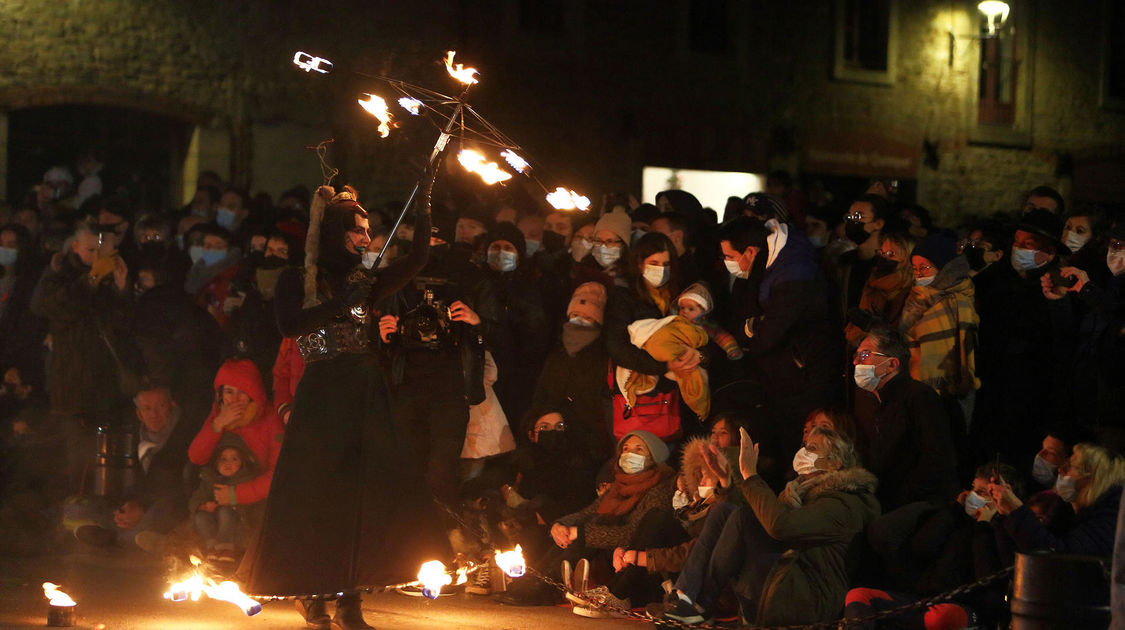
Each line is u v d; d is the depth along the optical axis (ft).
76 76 57.21
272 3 59.98
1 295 42.83
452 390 28.78
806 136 73.61
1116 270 25.45
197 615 24.94
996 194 79.82
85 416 37.14
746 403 28.86
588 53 66.90
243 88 59.72
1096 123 83.05
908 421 24.98
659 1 69.31
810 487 24.40
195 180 59.21
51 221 47.88
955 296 27.12
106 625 23.77
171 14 58.59
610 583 26.96
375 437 23.07
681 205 34.76
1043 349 27.94
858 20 75.31
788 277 28.55
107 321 37.17
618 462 27.66
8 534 34.27
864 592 22.52
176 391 35.81
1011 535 21.53
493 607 27.07
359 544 22.66
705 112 70.59
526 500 28.91
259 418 30.89
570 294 33.45
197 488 32.24
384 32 61.26
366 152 60.90
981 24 78.74
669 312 30.42
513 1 64.54
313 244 23.65
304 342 23.34
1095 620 18.52
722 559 24.44
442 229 29.27
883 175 76.02
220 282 38.63
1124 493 15.29
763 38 72.28
